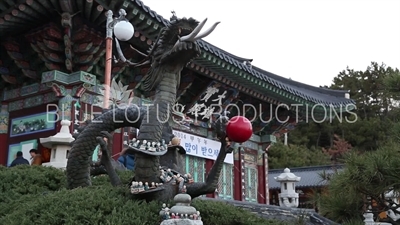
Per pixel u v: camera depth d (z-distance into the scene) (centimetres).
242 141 548
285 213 1138
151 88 626
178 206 505
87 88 1565
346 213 768
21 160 1395
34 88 1634
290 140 6331
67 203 539
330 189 772
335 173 786
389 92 845
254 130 2614
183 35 595
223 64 1792
